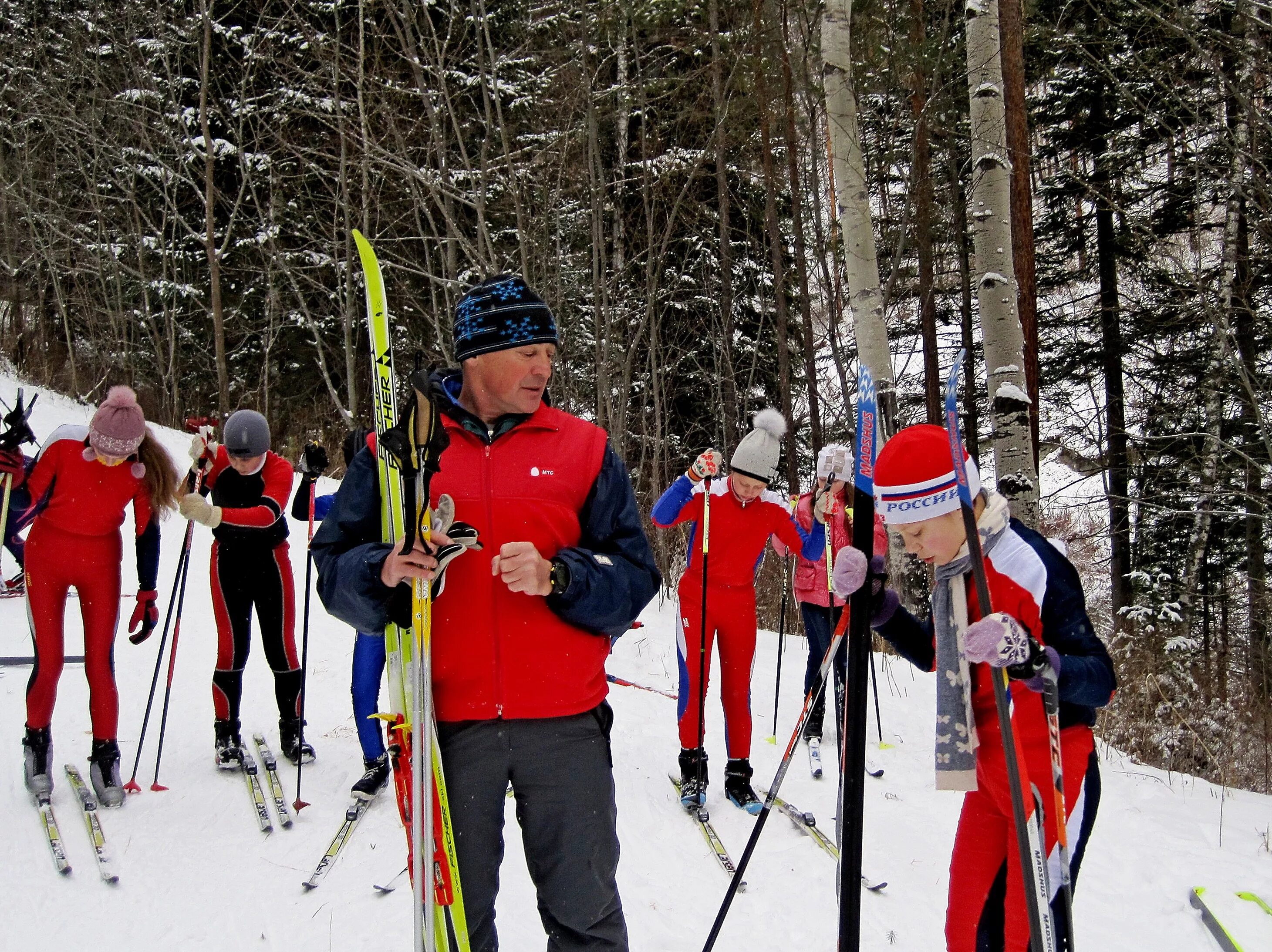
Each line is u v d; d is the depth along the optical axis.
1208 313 8.91
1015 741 1.84
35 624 3.84
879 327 7.36
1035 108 13.04
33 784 3.79
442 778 1.94
